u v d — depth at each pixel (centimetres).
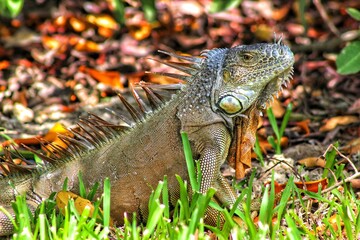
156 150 912
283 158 1109
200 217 812
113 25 1658
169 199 923
